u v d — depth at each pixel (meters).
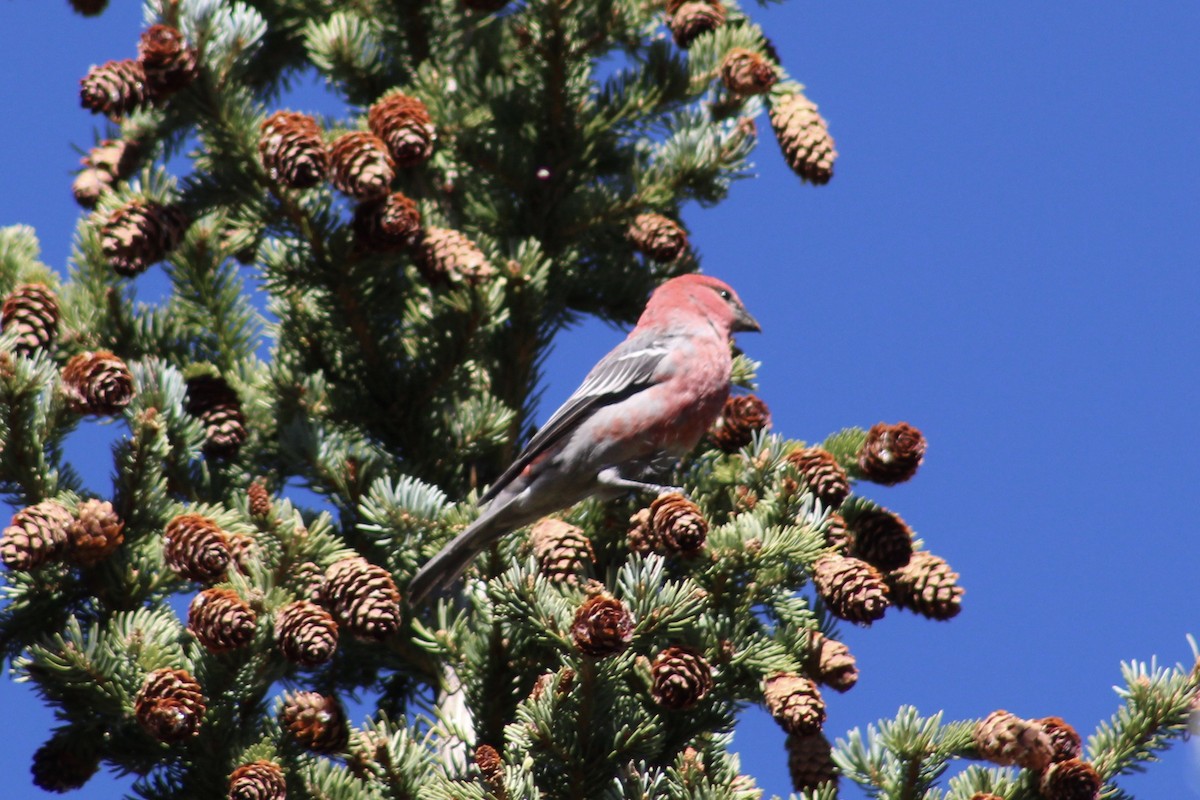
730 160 11.70
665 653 8.08
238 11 10.42
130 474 9.31
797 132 11.64
